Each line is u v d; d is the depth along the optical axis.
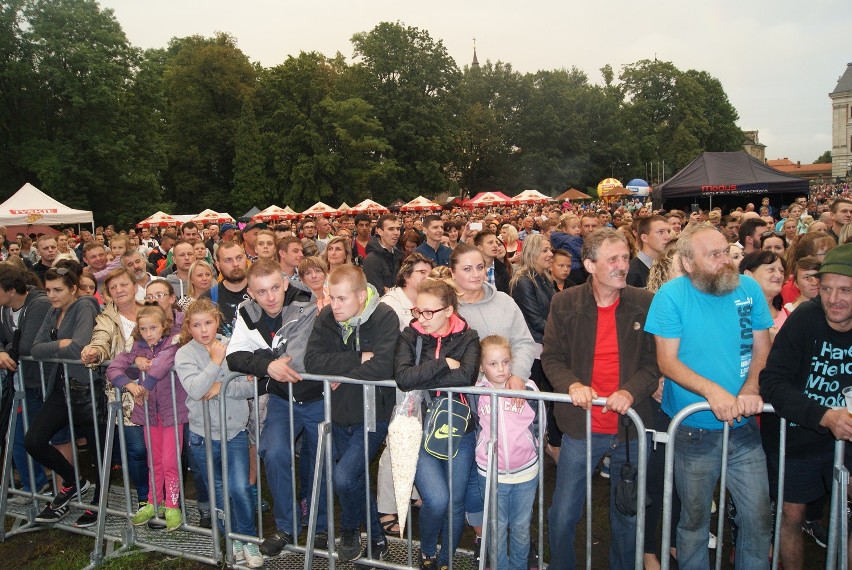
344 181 47.94
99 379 4.30
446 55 53.12
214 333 3.72
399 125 50.72
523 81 63.50
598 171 65.75
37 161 33.66
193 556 3.88
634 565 3.26
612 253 3.05
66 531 4.40
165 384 4.00
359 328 3.43
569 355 3.30
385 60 50.97
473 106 62.75
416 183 51.22
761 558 2.93
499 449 3.22
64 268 4.41
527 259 5.23
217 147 49.47
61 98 34.97
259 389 3.77
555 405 3.34
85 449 5.75
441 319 3.17
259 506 3.64
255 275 3.52
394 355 3.27
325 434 3.33
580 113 64.94
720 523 2.81
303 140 46.66
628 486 2.90
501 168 63.31
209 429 3.73
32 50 33.97
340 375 3.36
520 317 3.75
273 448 3.54
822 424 2.59
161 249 10.68
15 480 5.27
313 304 3.85
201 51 48.25
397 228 7.40
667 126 70.50
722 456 2.80
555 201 44.53
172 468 3.99
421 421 3.26
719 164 19.41
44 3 34.62
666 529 2.89
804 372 2.88
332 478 3.40
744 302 2.96
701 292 2.94
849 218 6.44
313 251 6.52
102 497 3.93
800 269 3.99
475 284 3.65
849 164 89.38
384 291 7.20
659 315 2.99
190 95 48.94
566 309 3.32
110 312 4.39
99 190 36.66
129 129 38.00
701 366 2.95
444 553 3.38
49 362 4.30
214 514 3.79
